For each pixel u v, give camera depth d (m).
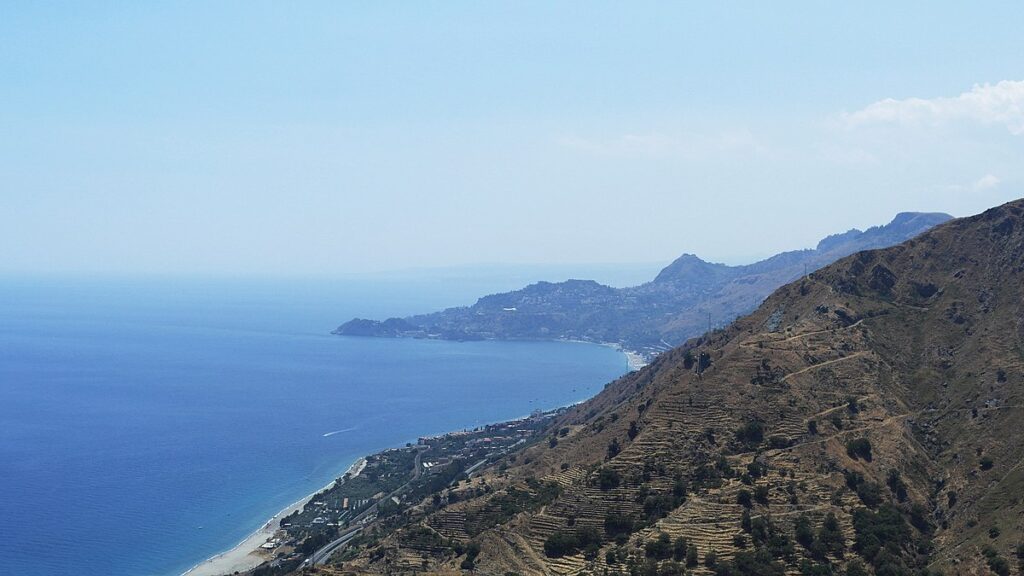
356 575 167.88
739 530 162.75
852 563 149.75
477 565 173.75
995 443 182.25
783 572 147.38
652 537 164.38
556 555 172.00
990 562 141.00
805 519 164.25
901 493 177.62
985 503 164.88
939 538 164.75
